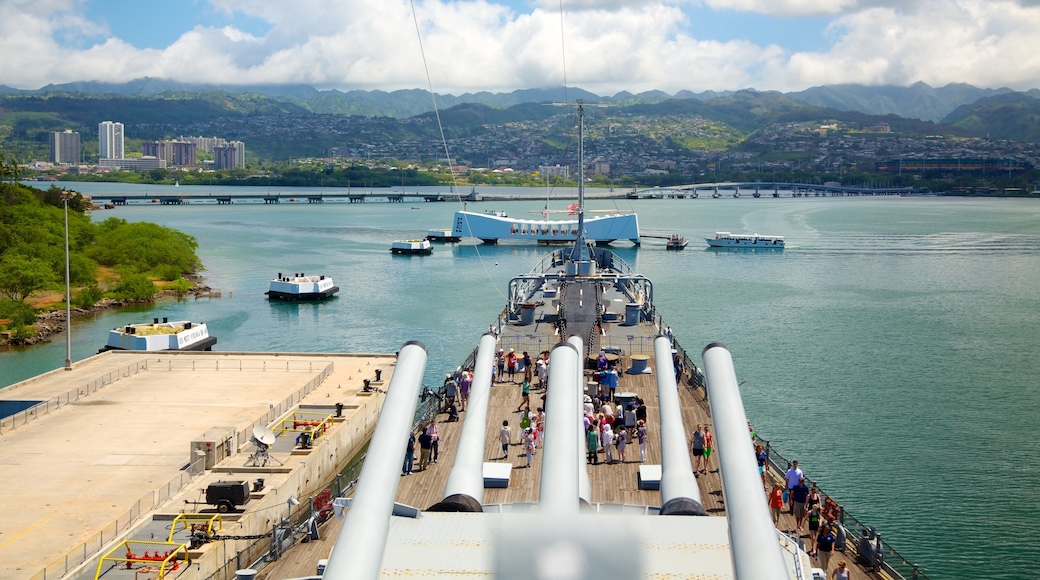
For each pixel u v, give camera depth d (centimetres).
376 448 3278
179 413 8812
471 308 17762
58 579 5056
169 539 5525
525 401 6938
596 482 5622
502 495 5400
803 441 8988
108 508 6256
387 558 3484
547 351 8544
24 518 6081
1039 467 8238
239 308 18050
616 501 5306
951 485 7800
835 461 8406
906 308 17162
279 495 6525
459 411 7350
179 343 12631
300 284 18975
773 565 2516
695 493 4084
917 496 7556
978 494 7606
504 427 6116
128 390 9788
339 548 2750
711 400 3547
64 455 7450
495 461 6009
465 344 14288
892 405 10312
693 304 17612
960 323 15562
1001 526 6981
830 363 12438
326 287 19325
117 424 8400
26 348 14350
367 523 2877
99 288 18800
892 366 12275
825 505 5222
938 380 11500
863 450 8719
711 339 14088
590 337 9056
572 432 3753
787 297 18562
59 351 14100
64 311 17088
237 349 14100
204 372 10706
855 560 4806
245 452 7475
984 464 8331
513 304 11119
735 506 2823
